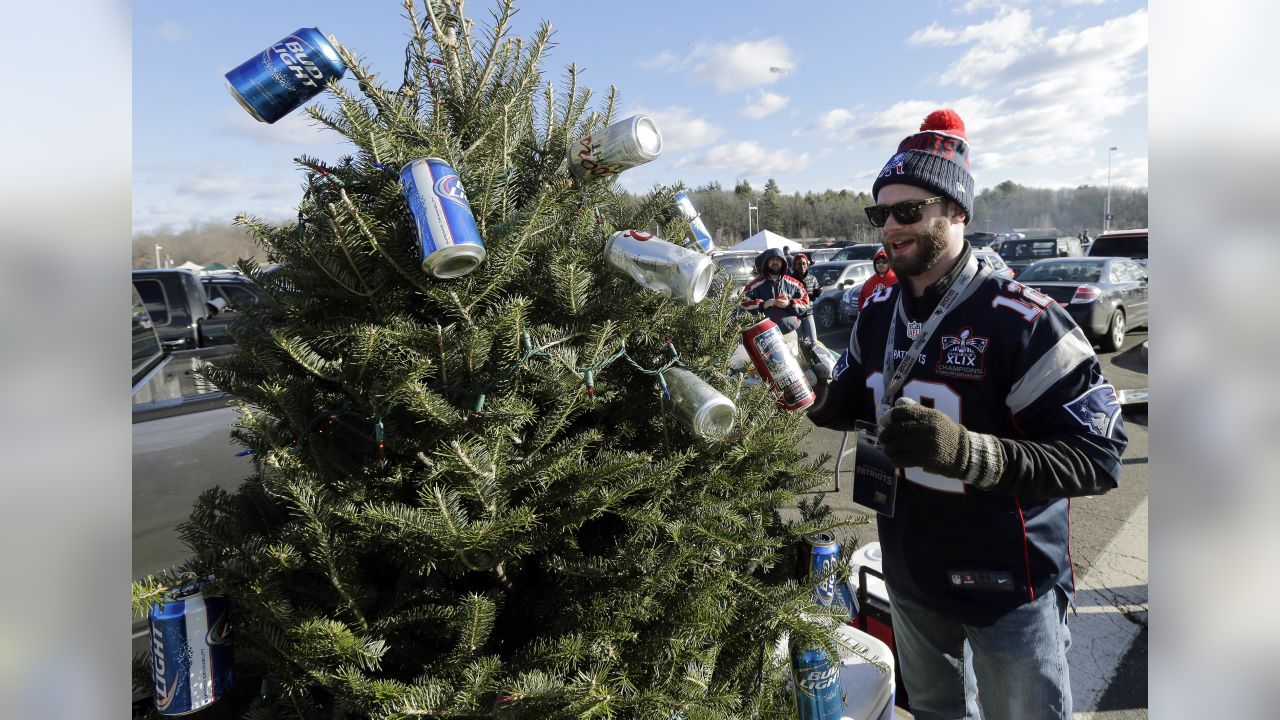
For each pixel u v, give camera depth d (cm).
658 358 153
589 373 129
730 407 137
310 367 119
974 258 167
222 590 120
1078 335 151
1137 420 602
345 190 132
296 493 115
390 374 120
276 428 129
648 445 156
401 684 113
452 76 148
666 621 135
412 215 118
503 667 125
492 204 134
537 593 141
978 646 163
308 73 129
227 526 136
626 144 140
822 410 189
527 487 131
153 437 242
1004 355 154
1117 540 386
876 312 194
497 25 152
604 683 122
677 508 146
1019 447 142
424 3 146
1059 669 159
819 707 161
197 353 353
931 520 164
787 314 575
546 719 113
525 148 158
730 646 162
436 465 118
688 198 176
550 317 148
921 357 167
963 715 184
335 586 119
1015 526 154
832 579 177
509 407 122
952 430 142
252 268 138
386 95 140
